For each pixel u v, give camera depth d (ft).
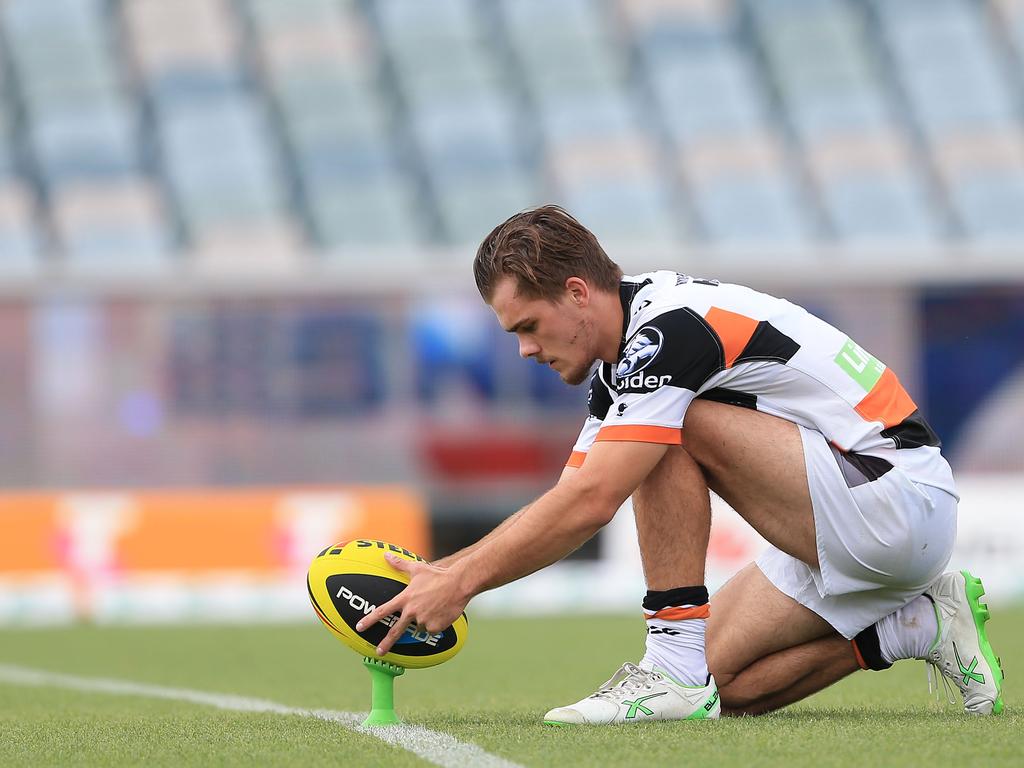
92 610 132.26
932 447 39.40
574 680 63.41
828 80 218.18
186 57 214.28
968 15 225.15
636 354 37.11
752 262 158.51
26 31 214.48
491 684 61.31
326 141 207.92
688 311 37.32
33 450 143.64
